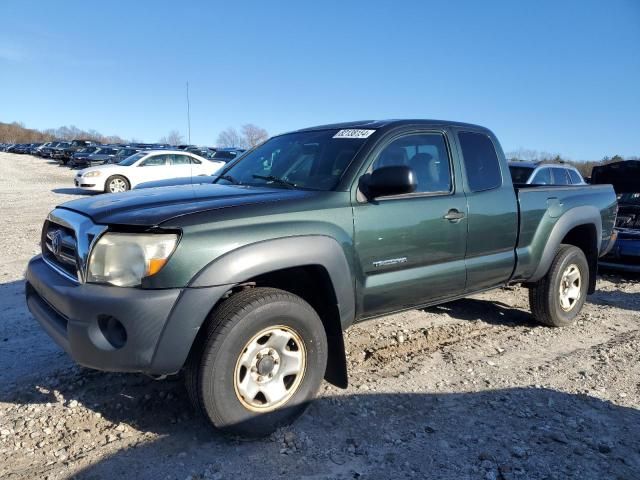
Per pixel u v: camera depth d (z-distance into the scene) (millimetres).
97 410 3410
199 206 3076
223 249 2904
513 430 3277
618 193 9375
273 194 3426
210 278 2840
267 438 3113
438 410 3521
